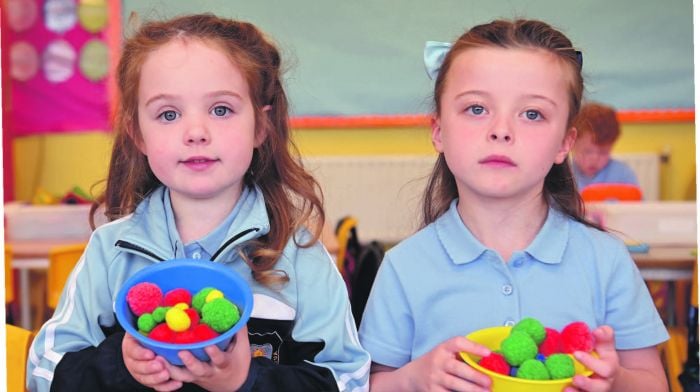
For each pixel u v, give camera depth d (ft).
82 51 12.89
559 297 4.03
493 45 3.93
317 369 3.69
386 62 13.11
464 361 3.45
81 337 3.83
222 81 3.75
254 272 3.91
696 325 7.00
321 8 12.97
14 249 8.52
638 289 4.14
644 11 12.62
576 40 12.62
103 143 13.04
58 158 13.15
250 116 3.87
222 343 3.18
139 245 3.92
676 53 12.79
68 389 3.51
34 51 12.93
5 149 12.86
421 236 4.28
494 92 3.85
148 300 3.25
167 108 3.74
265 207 4.08
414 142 13.28
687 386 6.19
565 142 4.15
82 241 8.98
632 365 4.08
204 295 3.31
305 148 13.33
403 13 12.89
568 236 4.18
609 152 10.56
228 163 3.76
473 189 3.95
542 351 3.49
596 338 3.44
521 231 4.13
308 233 4.22
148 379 3.19
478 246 4.07
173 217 4.01
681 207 8.27
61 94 12.99
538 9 12.34
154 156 3.76
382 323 4.12
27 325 9.49
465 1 12.44
